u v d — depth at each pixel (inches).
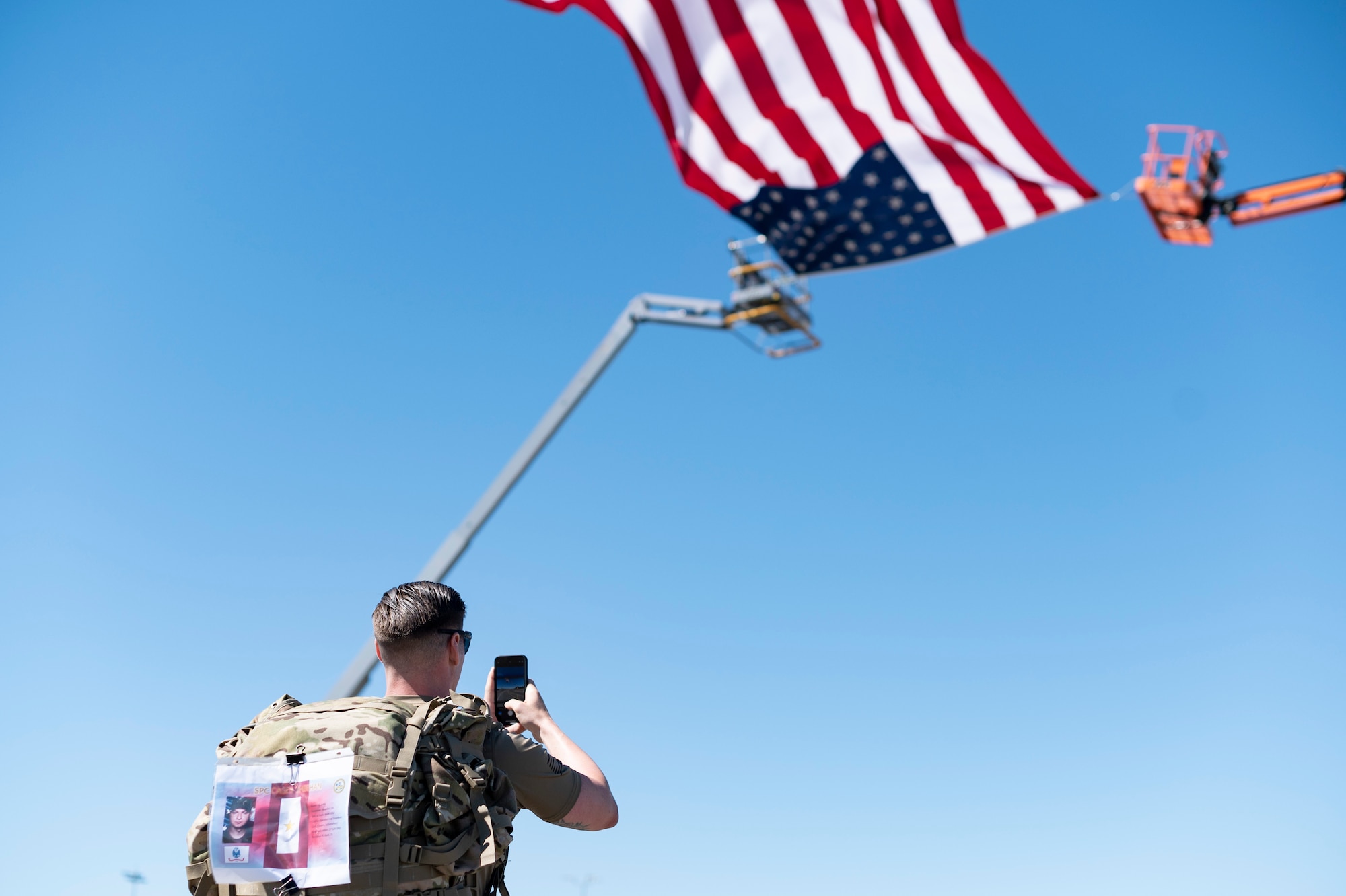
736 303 591.2
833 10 286.5
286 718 113.7
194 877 106.8
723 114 289.1
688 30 291.9
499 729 120.9
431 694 121.0
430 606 122.0
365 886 102.5
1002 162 270.2
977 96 274.8
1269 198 451.2
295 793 105.4
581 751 129.4
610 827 129.1
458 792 108.3
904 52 278.4
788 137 285.0
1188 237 465.1
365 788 104.9
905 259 274.4
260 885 104.1
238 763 106.8
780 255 286.2
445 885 106.3
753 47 287.7
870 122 279.1
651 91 294.7
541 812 121.8
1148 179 457.4
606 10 296.7
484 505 433.7
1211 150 453.7
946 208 273.6
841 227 276.1
